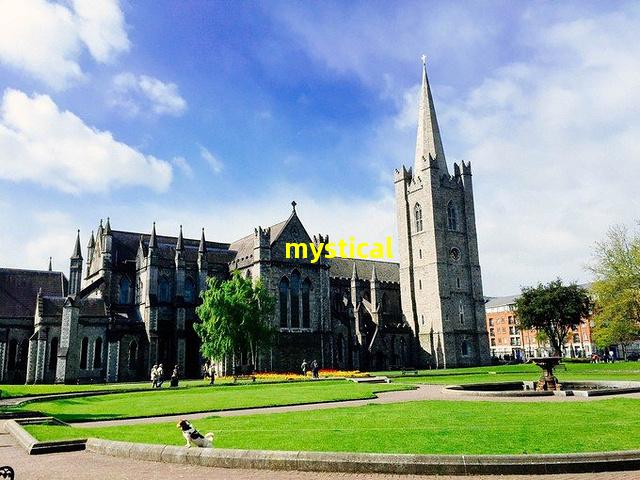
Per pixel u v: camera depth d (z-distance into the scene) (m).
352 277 102.50
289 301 86.88
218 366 80.31
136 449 17.50
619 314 82.81
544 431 19.41
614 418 22.73
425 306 107.12
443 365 101.00
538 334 133.38
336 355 91.44
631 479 13.39
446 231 108.81
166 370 82.81
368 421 23.50
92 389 54.88
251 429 22.02
